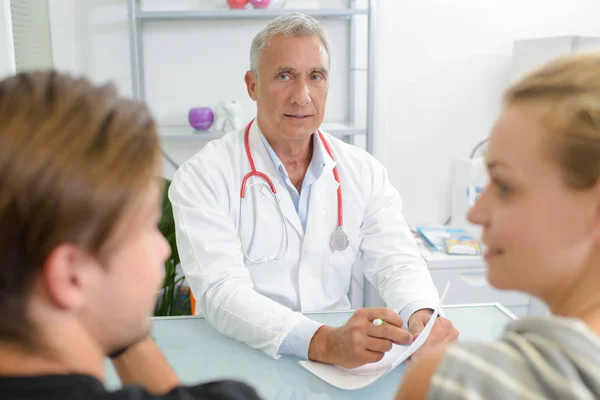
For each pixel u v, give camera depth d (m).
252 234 1.59
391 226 1.67
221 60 2.68
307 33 1.55
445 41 2.75
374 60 2.58
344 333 1.11
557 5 2.75
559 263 0.48
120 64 2.65
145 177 0.40
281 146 1.62
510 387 0.43
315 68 1.55
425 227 2.71
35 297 0.39
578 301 0.49
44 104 0.39
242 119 2.53
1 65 1.71
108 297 0.42
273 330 1.18
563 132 0.45
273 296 1.58
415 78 2.77
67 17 2.59
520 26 2.76
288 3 2.66
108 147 0.38
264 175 1.59
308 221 1.60
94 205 0.37
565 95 0.46
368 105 2.52
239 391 0.48
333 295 1.65
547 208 0.47
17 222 0.36
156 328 1.31
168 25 2.63
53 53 2.60
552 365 0.43
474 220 0.52
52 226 0.37
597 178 0.44
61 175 0.36
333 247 1.62
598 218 0.45
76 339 0.41
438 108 2.81
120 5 2.60
